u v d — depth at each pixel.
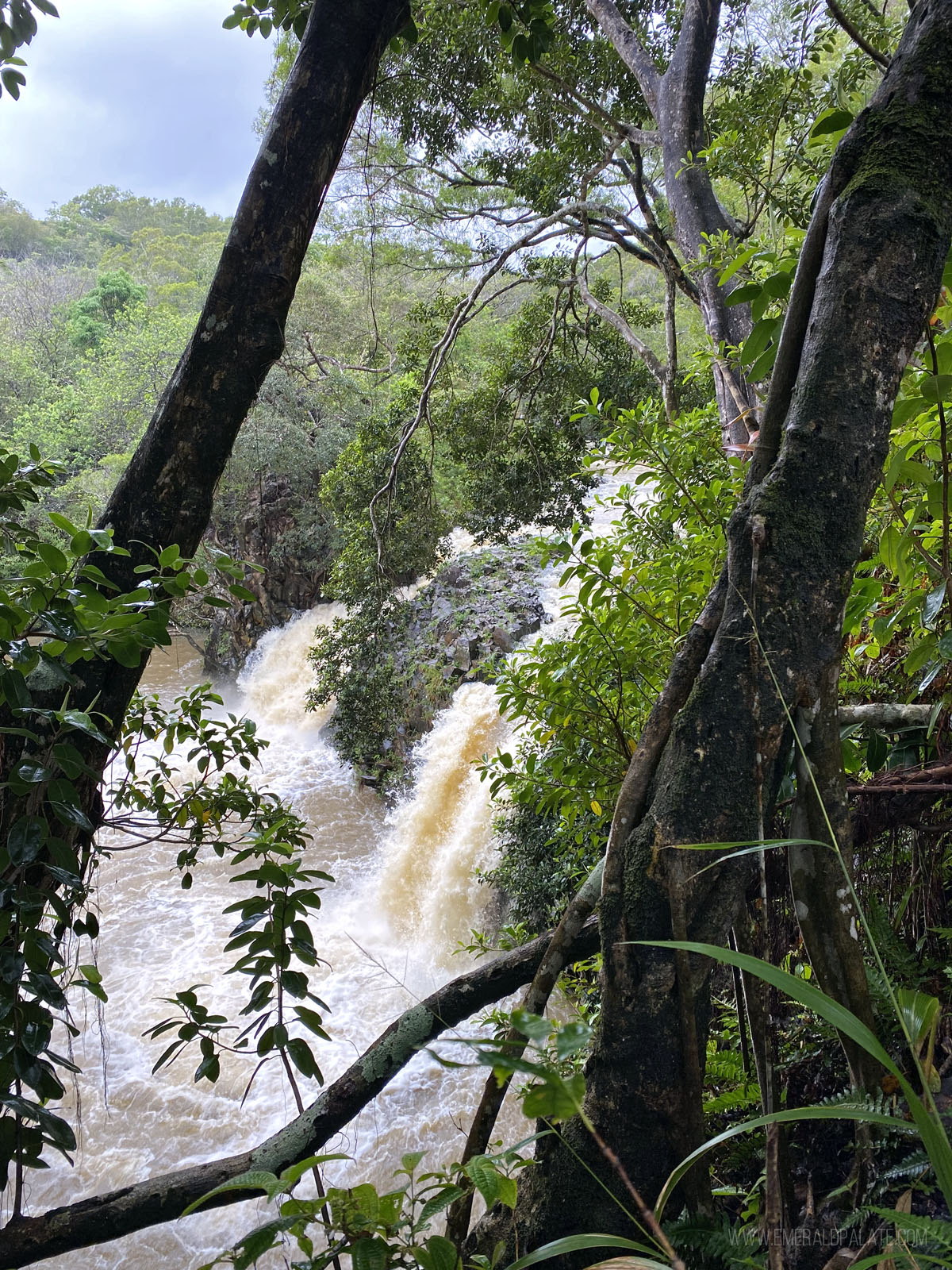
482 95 11.37
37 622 1.75
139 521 2.30
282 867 2.09
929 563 1.62
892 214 1.24
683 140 8.05
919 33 1.30
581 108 11.41
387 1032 2.04
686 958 1.28
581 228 11.83
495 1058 0.54
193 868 10.16
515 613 12.24
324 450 18.00
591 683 3.03
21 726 2.04
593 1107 1.34
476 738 10.86
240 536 18.38
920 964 1.62
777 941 1.68
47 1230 1.87
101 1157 5.82
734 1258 1.16
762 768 1.29
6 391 26.14
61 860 1.73
